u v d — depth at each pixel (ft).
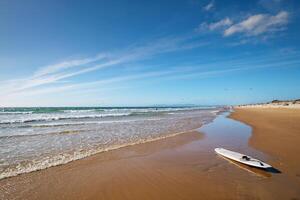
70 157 33.32
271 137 49.26
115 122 86.94
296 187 22.24
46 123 82.99
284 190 21.53
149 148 39.93
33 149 38.55
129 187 22.52
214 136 52.75
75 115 136.67
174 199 19.92
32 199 19.80
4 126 72.59
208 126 73.72
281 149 38.01
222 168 28.63
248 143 43.60
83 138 49.60
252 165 28.73
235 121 91.61
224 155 34.09
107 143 44.14
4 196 20.29
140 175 26.00
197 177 25.34
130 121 91.86
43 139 48.08
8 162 30.58
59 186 22.62
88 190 21.75
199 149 39.27
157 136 52.75
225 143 44.16
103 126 72.49
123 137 51.16
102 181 24.07
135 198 20.11
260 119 95.04
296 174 26.02
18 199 19.76
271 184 23.06
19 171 26.91
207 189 21.98
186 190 21.80
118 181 24.11
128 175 25.99
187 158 33.42
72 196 20.44
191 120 97.76
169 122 87.40
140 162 31.27
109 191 21.57
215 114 154.10
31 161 31.14
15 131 60.49
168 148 40.04
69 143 43.88
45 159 32.17
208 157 33.99
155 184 23.35
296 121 80.74
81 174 26.14
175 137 51.29
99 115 137.18
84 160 31.91
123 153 36.19
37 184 23.09
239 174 26.23
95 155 34.68
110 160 32.12
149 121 92.02
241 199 19.74
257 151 36.88
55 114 148.97
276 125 70.18
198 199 19.88
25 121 90.84
